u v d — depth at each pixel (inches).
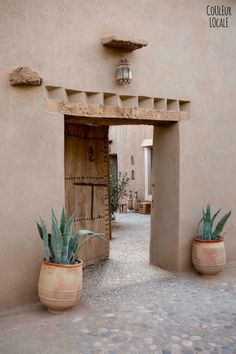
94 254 257.4
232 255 260.1
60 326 160.2
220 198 252.4
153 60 220.2
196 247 228.7
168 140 239.9
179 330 158.6
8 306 177.0
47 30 184.4
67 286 167.5
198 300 192.9
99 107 201.0
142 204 573.0
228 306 185.0
